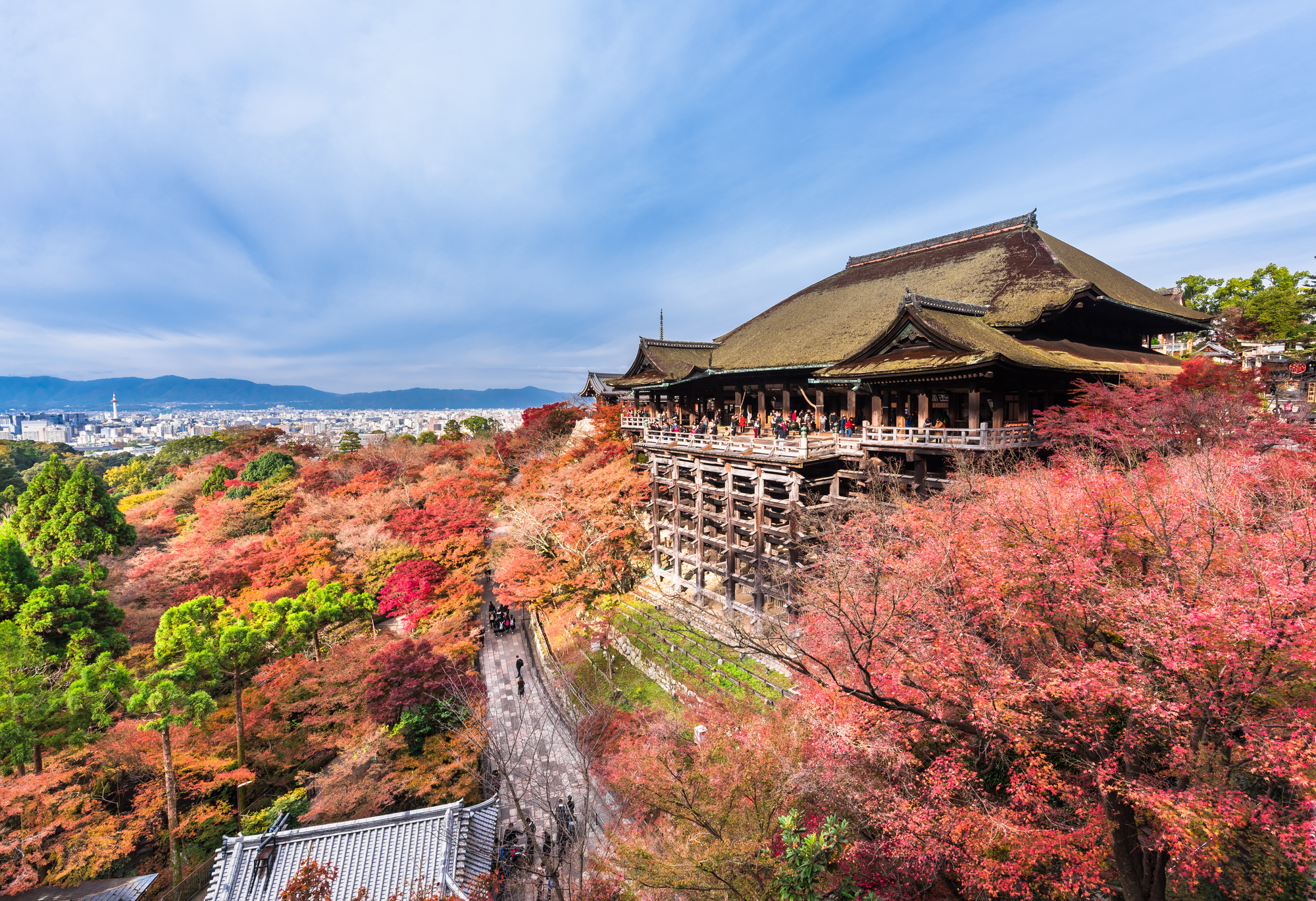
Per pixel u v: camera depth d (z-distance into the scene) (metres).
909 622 13.24
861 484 26.83
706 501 37.47
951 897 13.05
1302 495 12.20
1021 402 24.94
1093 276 32.91
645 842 14.34
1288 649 8.78
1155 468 14.27
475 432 92.88
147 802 21.67
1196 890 11.75
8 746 19.92
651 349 44.31
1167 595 10.18
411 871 16.41
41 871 19.56
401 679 24.91
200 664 22.88
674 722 19.27
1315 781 8.59
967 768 13.13
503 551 39.88
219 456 78.19
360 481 53.56
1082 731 11.02
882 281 41.31
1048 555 11.97
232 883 16.12
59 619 30.31
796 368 31.77
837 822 12.94
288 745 24.55
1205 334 49.44
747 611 30.45
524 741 24.53
